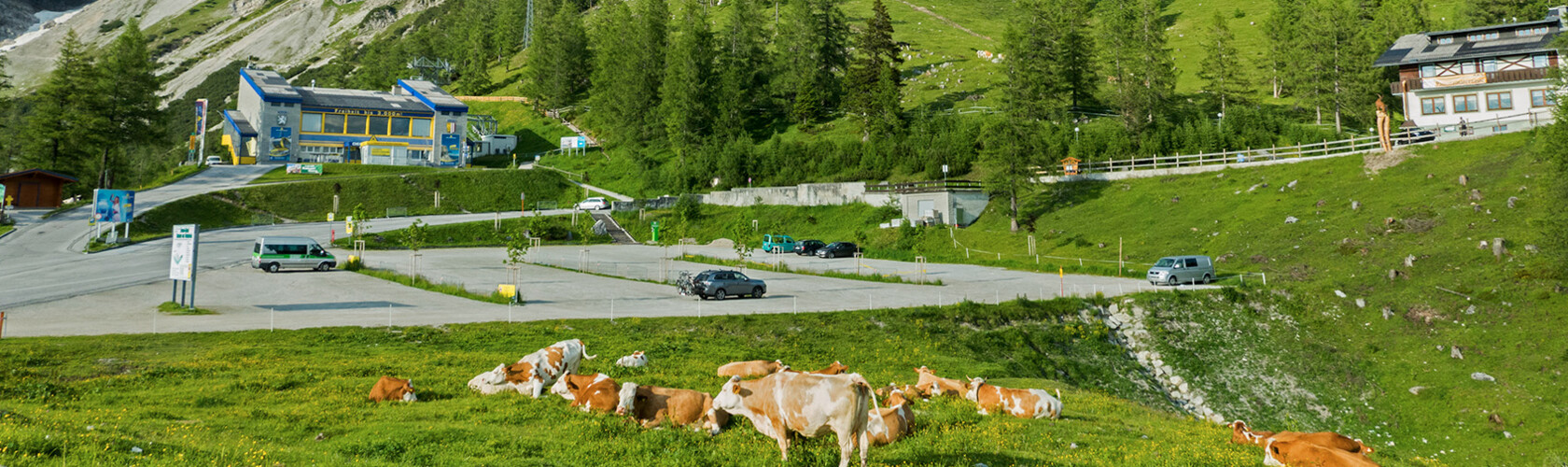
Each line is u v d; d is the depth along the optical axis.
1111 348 37.53
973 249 67.69
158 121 104.12
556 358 17.91
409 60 189.88
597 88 141.62
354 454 11.18
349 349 24.83
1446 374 34.03
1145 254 57.50
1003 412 17.58
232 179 96.06
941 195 76.69
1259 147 82.50
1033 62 100.62
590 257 68.12
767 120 129.12
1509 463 27.89
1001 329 37.34
